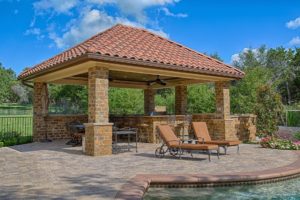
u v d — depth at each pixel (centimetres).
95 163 1018
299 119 2733
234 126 1759
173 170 895
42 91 1789
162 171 880
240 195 725
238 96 2531
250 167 948
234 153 1280
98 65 1203
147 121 1680
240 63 5212
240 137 1802
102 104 1210
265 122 1861
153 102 2269
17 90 6047
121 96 2566
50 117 1831
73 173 855
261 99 1892
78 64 1202
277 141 1511
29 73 1588
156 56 1357
